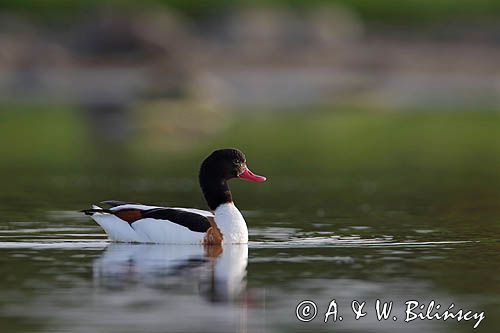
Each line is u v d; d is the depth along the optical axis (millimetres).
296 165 30188
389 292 13484
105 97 51344
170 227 16516
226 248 16391
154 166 29906
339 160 31562
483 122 43469
